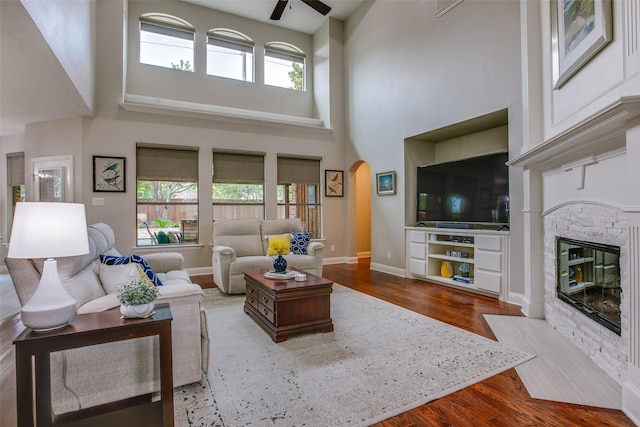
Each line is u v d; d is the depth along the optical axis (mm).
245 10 6227
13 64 2867
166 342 1547
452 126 4426
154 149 5199
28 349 1341
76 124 4773
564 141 2170
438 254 4785
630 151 1660
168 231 5375
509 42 3611
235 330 2854
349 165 6582
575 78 2473
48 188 4918
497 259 3781
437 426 1576
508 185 3746
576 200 2453
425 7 4758
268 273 3078
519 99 3508
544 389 1890
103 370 1698
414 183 5266
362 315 3246
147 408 1691
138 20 5598
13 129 5414
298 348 2467
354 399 1793
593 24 2113
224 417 1641
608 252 2072
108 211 4875
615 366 1978
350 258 6648
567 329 2631
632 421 1604
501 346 2482
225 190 5797
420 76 4852
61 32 2859
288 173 6250
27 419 1356
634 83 1773
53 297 1442
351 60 6508
